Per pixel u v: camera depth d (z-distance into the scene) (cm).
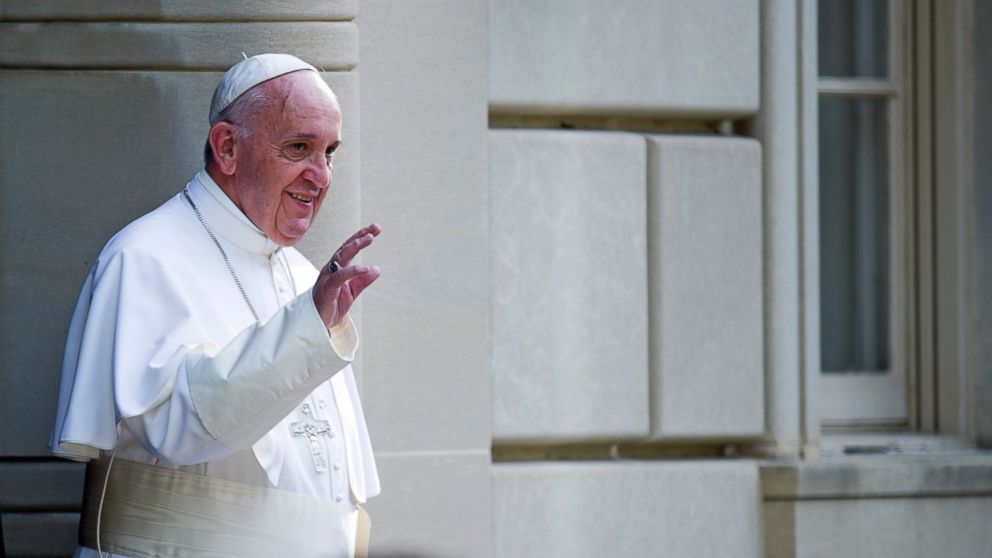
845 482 1609
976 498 1644
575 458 1620
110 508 1130
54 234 1405
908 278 1816
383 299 1488
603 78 1582
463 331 1510
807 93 1650
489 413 1520
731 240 1627
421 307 1498
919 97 1805
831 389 1808
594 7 1579
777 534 1614
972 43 1750
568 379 1573
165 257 1129
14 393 1409
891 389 1819
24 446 1410
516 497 1551
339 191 1421
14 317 1405
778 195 1642
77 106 1402
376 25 1490
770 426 1645
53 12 1398
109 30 1400
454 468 1506
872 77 1825
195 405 1025
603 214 1587
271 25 1411
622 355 1591
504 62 1547
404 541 1492
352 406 1244
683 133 1658
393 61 1494
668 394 1605
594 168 1584
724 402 1623
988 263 1750
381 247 1488
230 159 1171
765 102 1639
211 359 1039
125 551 1117
